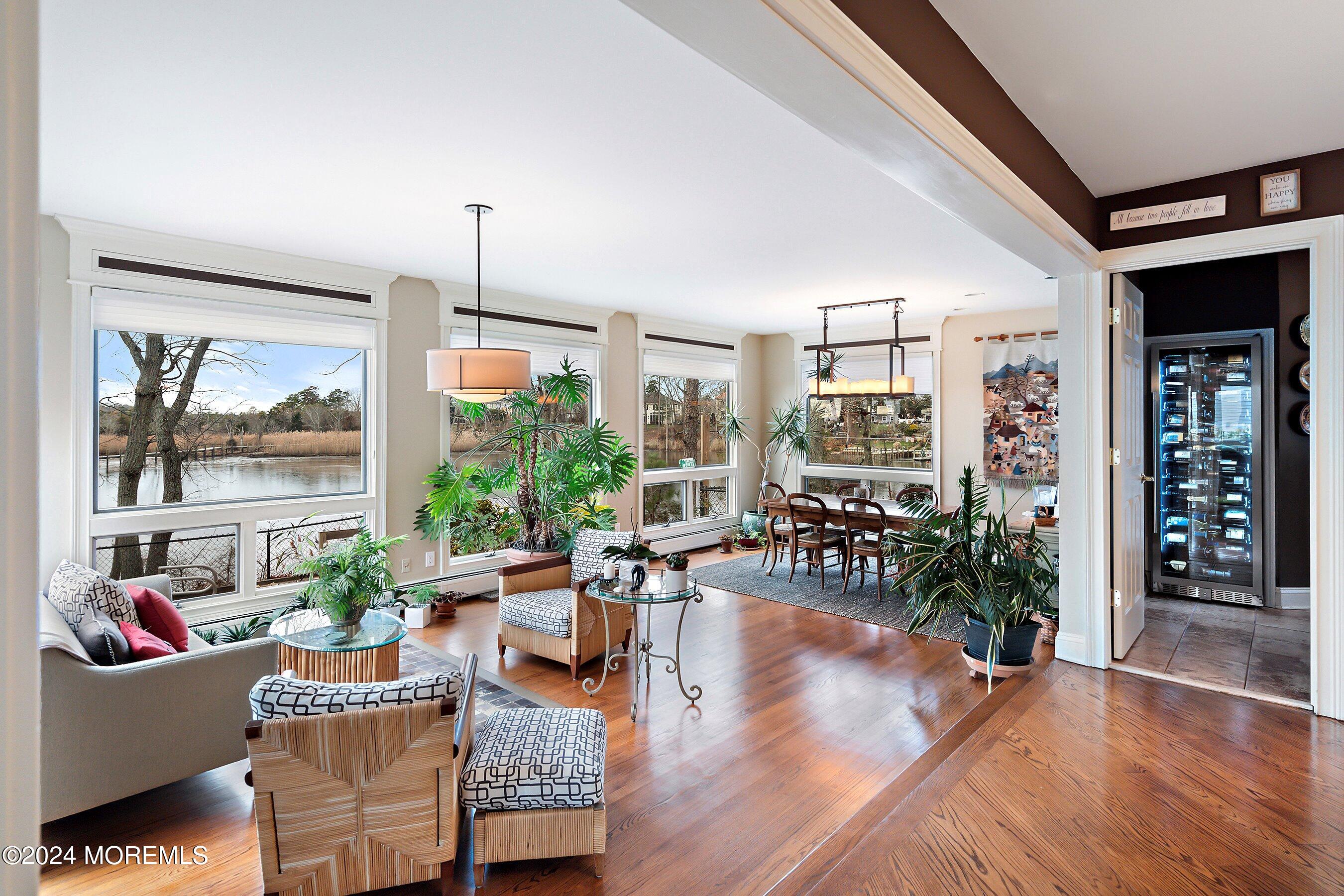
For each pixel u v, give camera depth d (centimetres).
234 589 429
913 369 733
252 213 350
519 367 349
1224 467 494
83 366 363
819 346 710
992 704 329
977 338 690
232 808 252
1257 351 473
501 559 582
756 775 273
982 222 258
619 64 206
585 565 442
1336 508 285
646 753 292
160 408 403
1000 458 674
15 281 57
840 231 386
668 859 221
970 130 212
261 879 212
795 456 831
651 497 729
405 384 509
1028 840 202
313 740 189
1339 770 243
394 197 325
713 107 234
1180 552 515
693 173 295
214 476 423
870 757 288
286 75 212
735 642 446
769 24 132
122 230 371
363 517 488
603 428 575
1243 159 298
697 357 761
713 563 699
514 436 541
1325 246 287
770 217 358
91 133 252
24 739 58
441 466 522
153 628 303
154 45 194
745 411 837
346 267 468
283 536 450
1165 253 328
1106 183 329
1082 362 358
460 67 207
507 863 221
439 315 528
